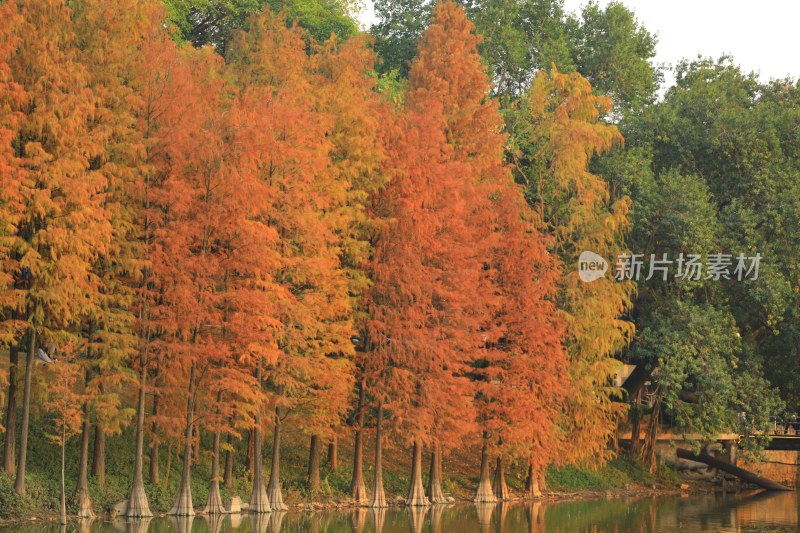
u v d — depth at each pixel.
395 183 48.69
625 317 67.75
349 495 50.94
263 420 47.00
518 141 61.31
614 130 59.12
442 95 54.06
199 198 41.94
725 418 64.62
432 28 56.03
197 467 48.12
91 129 39.69
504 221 54.28
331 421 46.09
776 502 63.69
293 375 45.09
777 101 71.31
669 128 67.00
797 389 71.25
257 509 44.75
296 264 42.94
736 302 66.25
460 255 49.62
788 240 63.75
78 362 39.56
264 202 41.31
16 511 37.94
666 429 74.81
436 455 54.09
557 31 82.56
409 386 48.56
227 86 45.53
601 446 60.09
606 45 79.81
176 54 42.59
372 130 47.09
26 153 37.59
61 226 37.53
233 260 41.59
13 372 40.09
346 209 46.19
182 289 39.94
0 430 38.38
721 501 63.31
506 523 45.50
